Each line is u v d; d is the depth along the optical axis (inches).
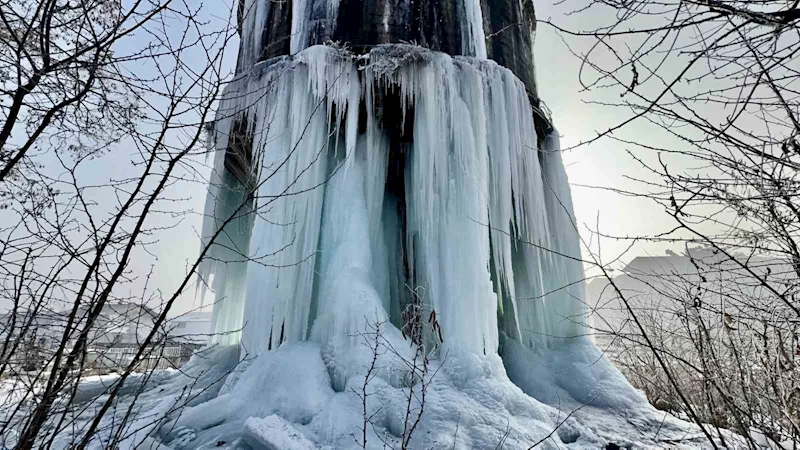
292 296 285.7
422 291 303.7
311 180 306.5
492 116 336.2
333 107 327.6
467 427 198.8
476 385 236.4
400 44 326.6
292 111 310.7
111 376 239.1
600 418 255.1
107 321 94.0
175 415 203.2
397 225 365.4
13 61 89.2
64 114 95.6
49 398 83.9
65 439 150.3
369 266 294.0
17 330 85.7
